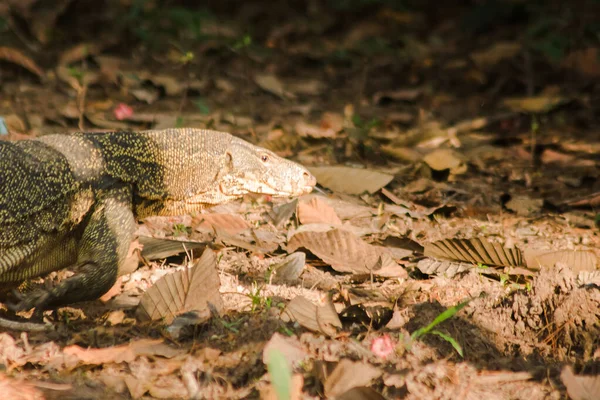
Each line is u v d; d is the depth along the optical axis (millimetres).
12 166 7797
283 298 8617
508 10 28797
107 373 6906
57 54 23297
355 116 18188
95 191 8227
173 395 6621
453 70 24734
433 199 14078
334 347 7258
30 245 7879
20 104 18484
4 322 7609
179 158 8719
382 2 31016
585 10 27828
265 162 9219
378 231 11570
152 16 26766
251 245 10469
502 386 6969
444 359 7254
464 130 18875
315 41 28359
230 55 25016
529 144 17906
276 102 21047
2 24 24062
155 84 20703
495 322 7777
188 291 7992
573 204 13688
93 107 18984
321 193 13148
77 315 8148
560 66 23672
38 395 6418
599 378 6727
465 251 10016
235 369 6984
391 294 9055
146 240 9883
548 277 7887
